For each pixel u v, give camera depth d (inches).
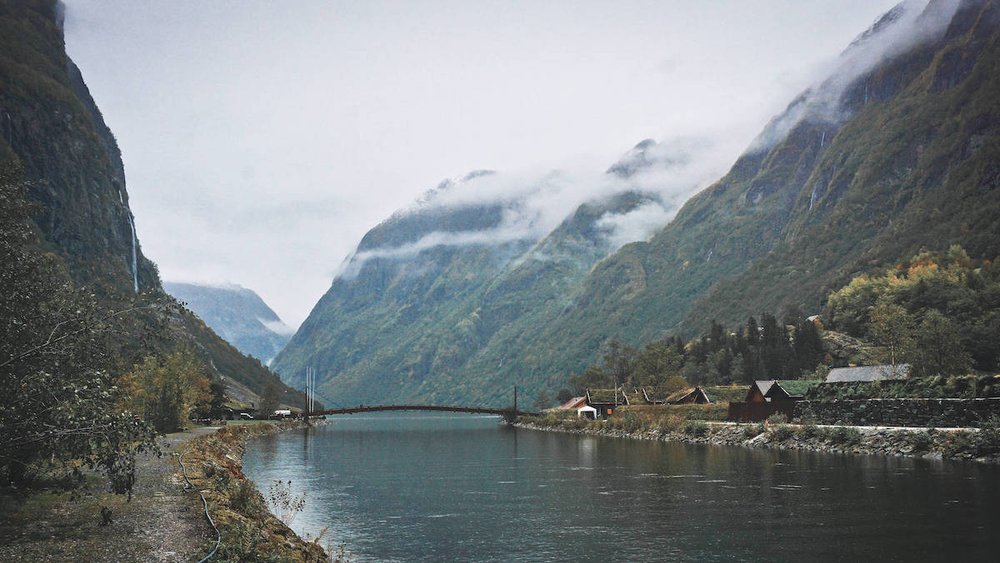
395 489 2390.5
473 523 1744.6
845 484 2138.3
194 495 1471.5
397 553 1437.0
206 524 1189.1
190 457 2218.3
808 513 1718.8
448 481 2613.2
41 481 1509.6
